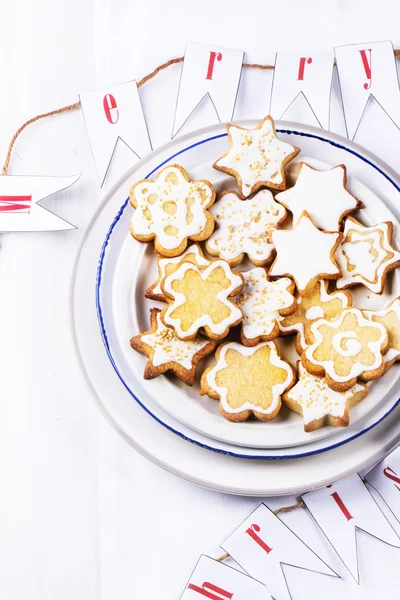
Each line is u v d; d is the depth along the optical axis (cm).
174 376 71
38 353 76
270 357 71
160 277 72
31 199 75
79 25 79
